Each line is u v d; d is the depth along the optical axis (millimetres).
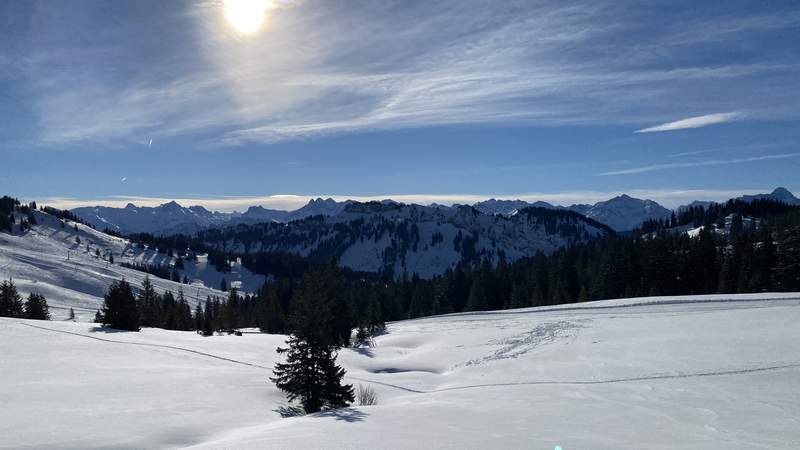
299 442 14641
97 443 16469
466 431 16766
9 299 72562
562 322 49125
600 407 21391
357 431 16359
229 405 24047
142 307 83812
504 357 40000
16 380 25094
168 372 30125
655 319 43375
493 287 112000
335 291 57688
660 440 16156
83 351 34656
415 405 22438
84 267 191500
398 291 126625
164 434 18062
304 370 26094
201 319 94062
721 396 22188
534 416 19766
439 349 47562
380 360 45812
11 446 15711
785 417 18875
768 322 35094
